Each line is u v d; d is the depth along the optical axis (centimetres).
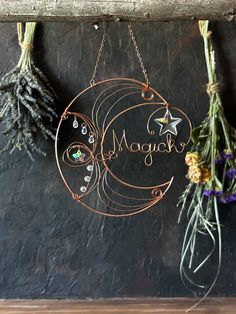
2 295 62
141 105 59
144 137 60
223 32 59
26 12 42
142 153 60
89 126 59
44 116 56
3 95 56
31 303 61
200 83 60
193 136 56
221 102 59
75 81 60
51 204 61
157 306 60
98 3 41
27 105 54
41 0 41
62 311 59
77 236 61
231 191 56
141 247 61
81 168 60
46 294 61
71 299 61
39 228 61
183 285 61
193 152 56
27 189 61
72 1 41
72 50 59
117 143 60
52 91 58
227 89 60
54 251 61
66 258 61
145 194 61
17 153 60
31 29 57
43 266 61
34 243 61
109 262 61
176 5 41
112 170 60
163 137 60
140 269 61
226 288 61
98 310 59
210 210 57
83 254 61
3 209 61
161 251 61
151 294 61
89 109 60
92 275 61
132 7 41
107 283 61
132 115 60
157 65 60
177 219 61
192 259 61
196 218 57
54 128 58
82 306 60
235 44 59
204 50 59
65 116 58
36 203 61
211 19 43
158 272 61
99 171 60
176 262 61
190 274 61
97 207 61
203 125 56
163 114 60
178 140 60
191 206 58
